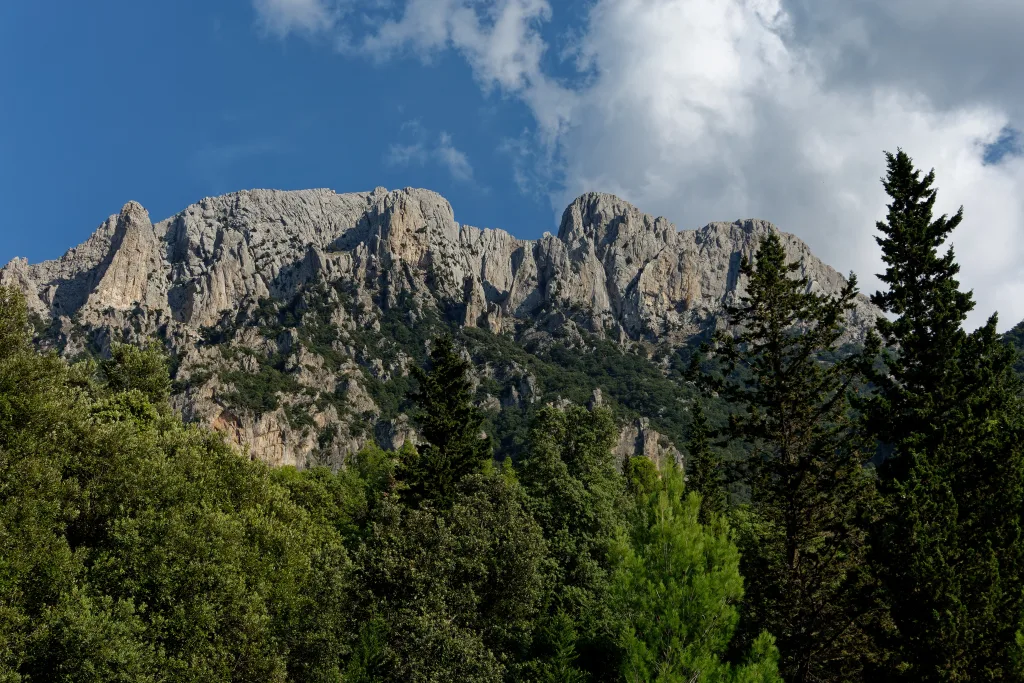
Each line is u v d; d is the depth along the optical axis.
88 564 33.81
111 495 36.97
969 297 40.25
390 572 41.53
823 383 43.44
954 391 38.75
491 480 55.34
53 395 37.12
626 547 28.39
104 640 27.92
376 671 38.75
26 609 29.27
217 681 30.58
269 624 35.72
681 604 25.58
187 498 38.56
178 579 32.47
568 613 41.41
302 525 45.84
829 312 43.25
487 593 42.53
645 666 24.69
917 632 28.36
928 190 44.53
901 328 41.03
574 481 58.25
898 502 33.19
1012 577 28.86
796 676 35.47
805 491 41.41
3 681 26.17
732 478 45.72
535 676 35.97
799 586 38.44
